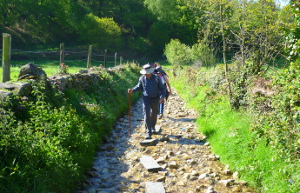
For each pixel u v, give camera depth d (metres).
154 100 6.85
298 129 4.32
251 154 4.84
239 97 7.30
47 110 5.27
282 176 3.97
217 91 9.29
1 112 3.99
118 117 8.92
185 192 4.13
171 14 62.00
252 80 6.85
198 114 8.91
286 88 4.91
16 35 50.81
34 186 3.38
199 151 5.86
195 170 4.91
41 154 3.87
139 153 5.79
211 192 4.02
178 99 12.80
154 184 4.25
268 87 5.97
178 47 29.75
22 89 5.15
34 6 52.94
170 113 9.73
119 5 72.81
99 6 71.44
